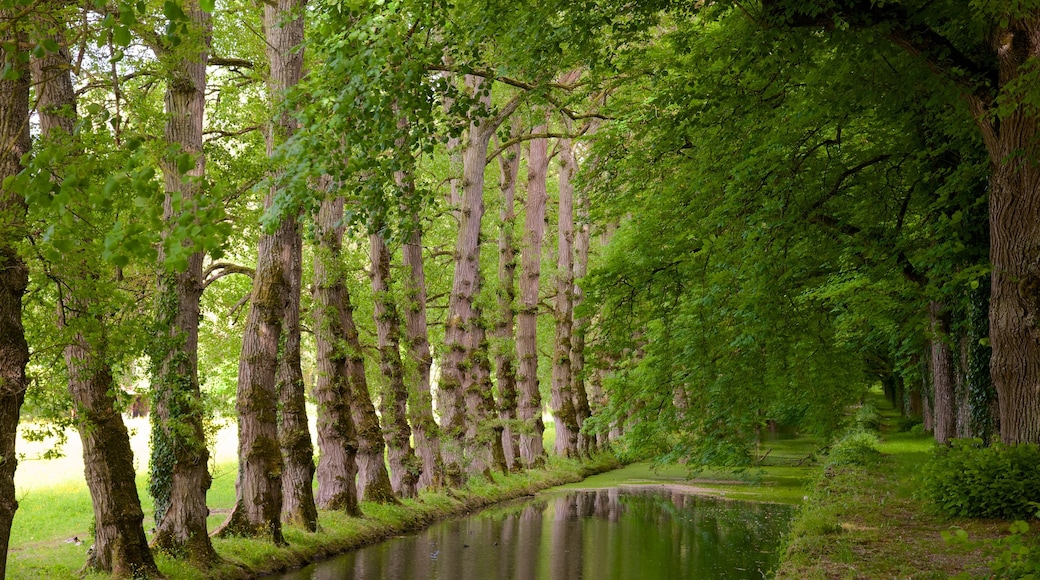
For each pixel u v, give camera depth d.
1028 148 10.70
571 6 12.09
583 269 41.38
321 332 21.52
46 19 6.51
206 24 15.65
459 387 28.19
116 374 10.96
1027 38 10.52
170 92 15.54
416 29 11.19
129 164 4.95
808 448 45.59
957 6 10.95
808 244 15.90
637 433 19.72
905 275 17.16
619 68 15.24
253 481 17.25
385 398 24.73
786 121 14.73
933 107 13.73
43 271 7.97
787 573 11.23
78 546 17.41
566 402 40.81
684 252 16.75
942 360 22.67
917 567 11.03
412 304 25.38
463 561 18.27
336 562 17.75
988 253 15.69
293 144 9.38
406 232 11.59
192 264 15.54
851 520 15.19
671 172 17.20
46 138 6.44
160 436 15.14
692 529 22.84
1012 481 13.60
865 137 16.81
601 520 24.72
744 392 16.86
